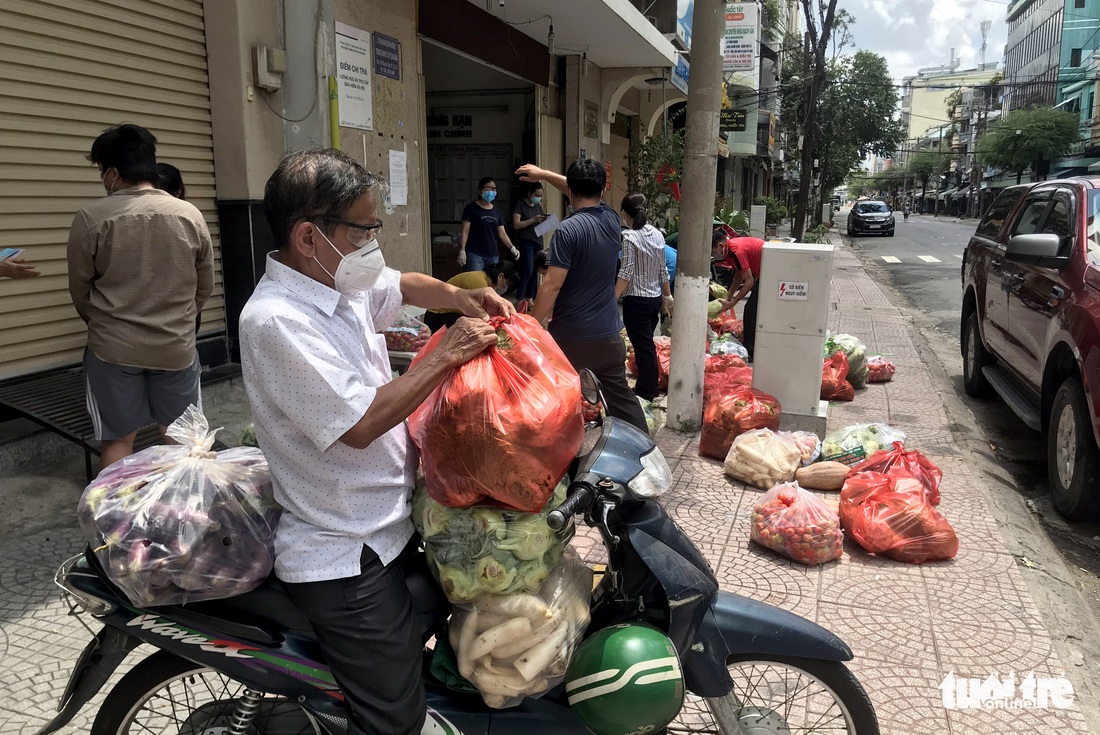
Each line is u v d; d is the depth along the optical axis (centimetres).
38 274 374
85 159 500
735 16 1723
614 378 476
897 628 350
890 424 659
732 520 457
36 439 465
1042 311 555
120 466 201
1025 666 324
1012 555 422
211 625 195
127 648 206
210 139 606
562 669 208
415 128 812
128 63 528
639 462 215
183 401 408
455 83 1176
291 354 174
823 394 719
